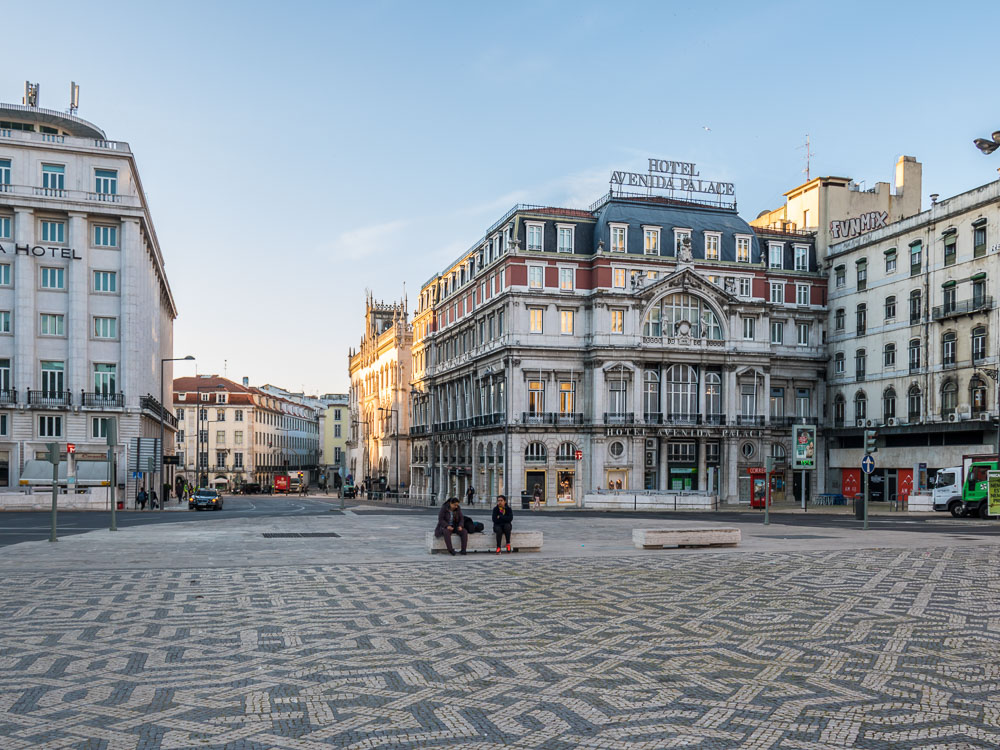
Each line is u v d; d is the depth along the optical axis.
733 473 66.75
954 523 39.78
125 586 16.94
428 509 58.91
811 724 8.19
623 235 66.38
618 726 8.14
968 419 56.34
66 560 21.44
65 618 13.49
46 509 50.34
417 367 96.19
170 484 76.56
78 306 58.56
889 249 64.88
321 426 188.88
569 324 65.69
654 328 66.50
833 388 71.19
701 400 66.69
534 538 23.78
